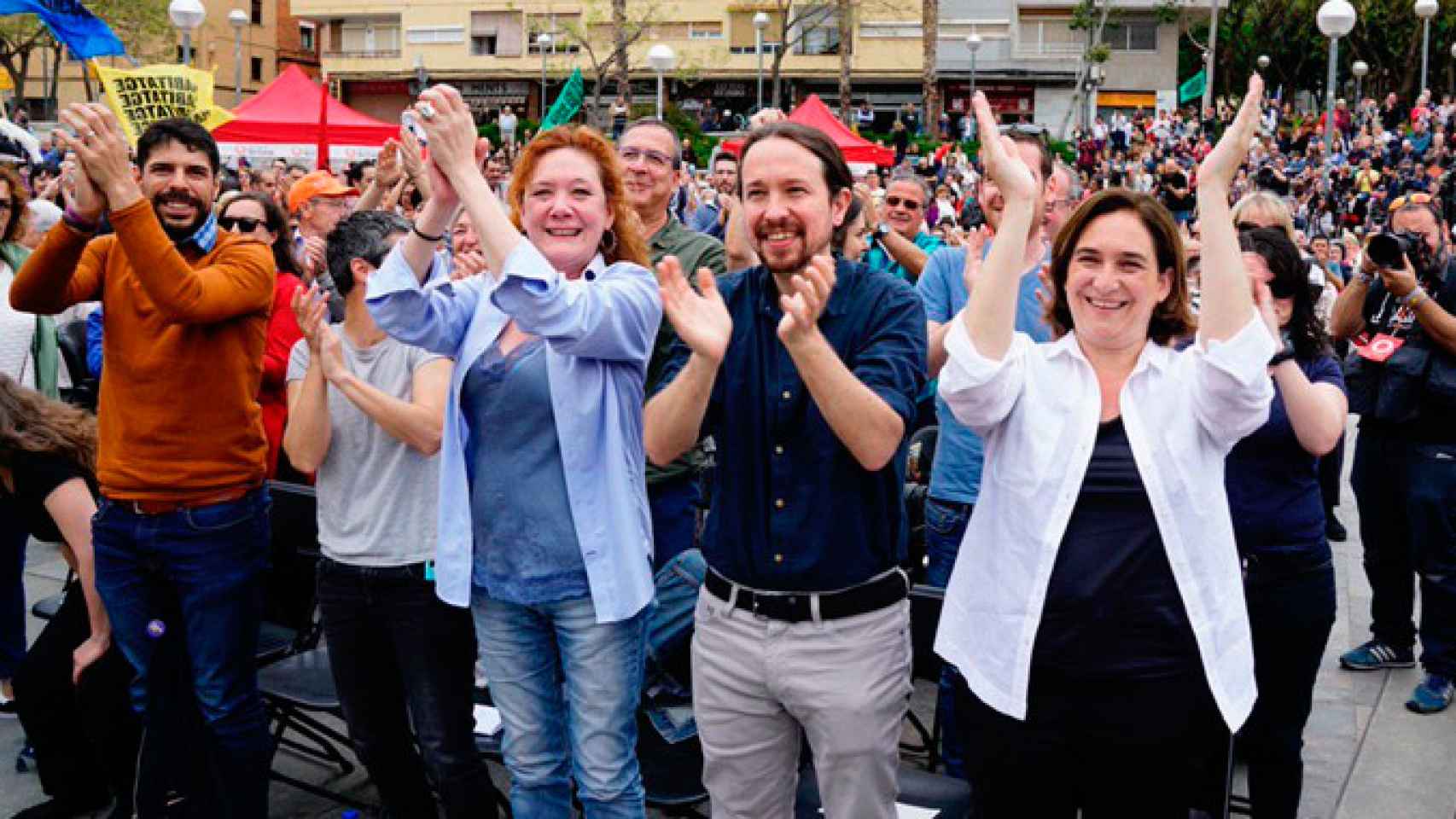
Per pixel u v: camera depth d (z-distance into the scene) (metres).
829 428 2.83
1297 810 4.02
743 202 2.91
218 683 3.72
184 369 3.56
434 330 3.14
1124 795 2.72
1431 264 5.10
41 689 4.10
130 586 3.73
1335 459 7.34
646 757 3.73
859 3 47.50
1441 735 4.88
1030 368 2.72
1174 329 2.75
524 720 3.21
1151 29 50.19
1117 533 2.62
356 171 10.54
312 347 3.47
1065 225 2.76
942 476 4.28
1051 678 2.68
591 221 3.11
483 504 3.15
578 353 2.98
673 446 2.86
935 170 25.41
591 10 43.50
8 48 41.75
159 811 3.84
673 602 3.75
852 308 2.91
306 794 4.35
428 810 3.81
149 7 40.75
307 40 58.44
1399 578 5.50
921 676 4.04
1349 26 15.49
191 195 3.61
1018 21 50.12
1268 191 4.36
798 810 3.37
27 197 5.64
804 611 2.84
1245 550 3.73
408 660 3.50
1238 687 2.66
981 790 2.80
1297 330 3.81
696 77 46.41
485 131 33.34
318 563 3.68
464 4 50.94
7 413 4.01
